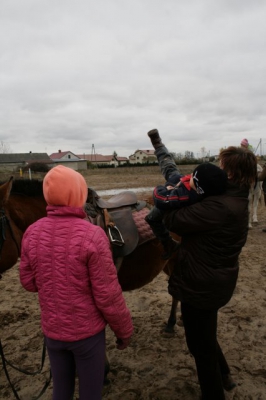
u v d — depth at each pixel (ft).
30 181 9.14
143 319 11.90
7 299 13.74
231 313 12.21
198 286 6.39
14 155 234.38
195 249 6.42
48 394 8.39
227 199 6.27
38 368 9.36
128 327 5.71
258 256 19.06
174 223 6.42
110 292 5.34
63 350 5.58
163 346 10.28
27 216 8.60
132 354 9.91
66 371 5.74
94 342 5.54
